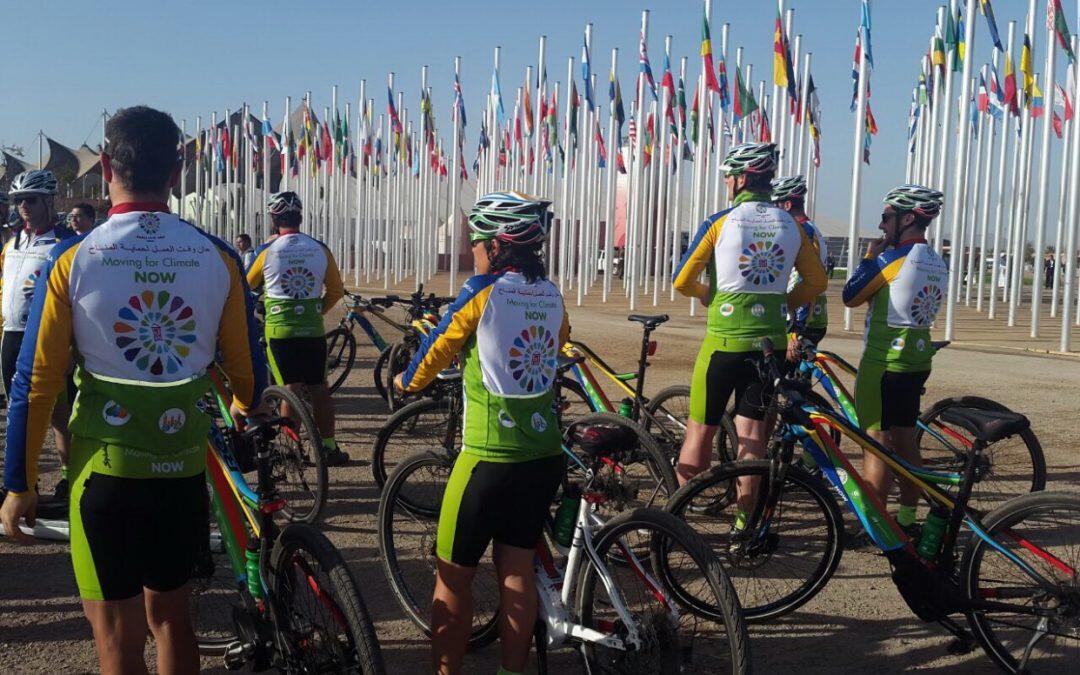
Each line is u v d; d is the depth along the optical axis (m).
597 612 3.34
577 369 6.28
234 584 3.88
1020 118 22.86
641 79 23.09
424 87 31.20
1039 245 17.92
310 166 36.53
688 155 24.14
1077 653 3.74
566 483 3.45
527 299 3.14
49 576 4.63
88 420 2.52
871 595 4.59
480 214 3.17
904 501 5.22
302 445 5.62
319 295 6.47
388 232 33.59
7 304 5.30
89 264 2.47
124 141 2.54
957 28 17.00
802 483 4.12
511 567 3.20
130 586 2.60
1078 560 3.66
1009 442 6.58
